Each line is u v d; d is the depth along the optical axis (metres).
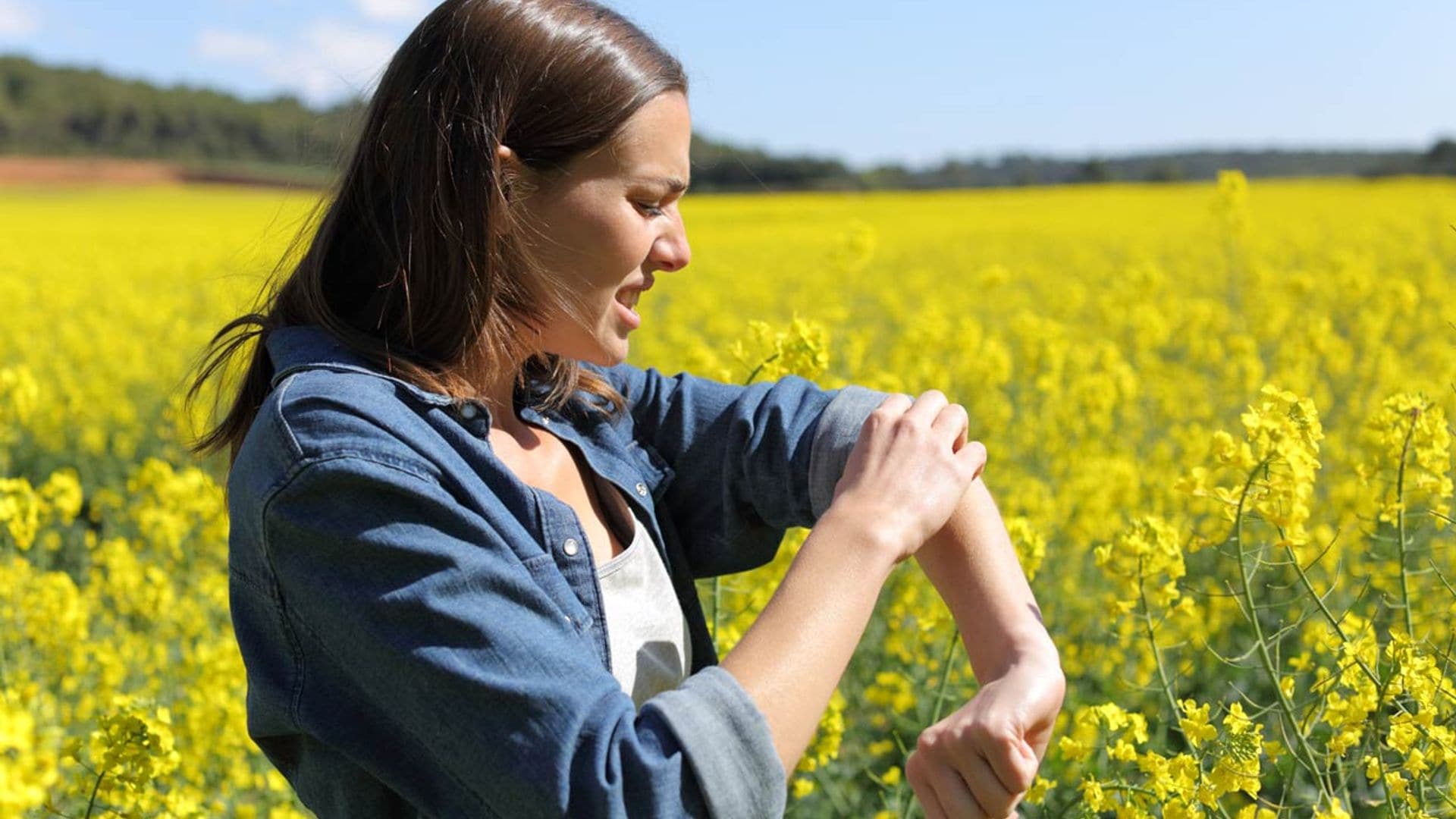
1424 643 2.08
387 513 1.04
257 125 64.62
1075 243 20.05
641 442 1.42
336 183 1.34
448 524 1.06
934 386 5.76
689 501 1.43
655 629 1.28
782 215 30.77
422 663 1.00
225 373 1.38
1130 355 9.48
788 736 0.99
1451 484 2.30
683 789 0.96
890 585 3.62
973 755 1.06
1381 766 1.86
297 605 1.06
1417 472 2.35
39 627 3.26
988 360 5.74
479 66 1.16
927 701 3.32
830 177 47.25
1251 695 3.58
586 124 1.16
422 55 1.21
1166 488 4.62
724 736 0.97
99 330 10.09
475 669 1.00
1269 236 18.80
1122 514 4.43
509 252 1.17
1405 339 9.30
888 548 1.08
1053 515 4.44
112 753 2.01
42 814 1.99
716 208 34.41
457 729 1.00
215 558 4.67
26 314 11.44
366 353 1.17
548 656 1.01
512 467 1.25
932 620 3.18
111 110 61.97
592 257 1.19
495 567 1.04
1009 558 1.22
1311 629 2.65
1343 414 6.47
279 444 1.07
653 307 12.93
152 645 3.77
